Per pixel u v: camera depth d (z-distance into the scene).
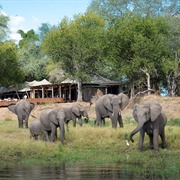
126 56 49.06
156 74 52.00
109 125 29.88
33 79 75.62
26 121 31.31
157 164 16.92
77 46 54.25
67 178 14.02
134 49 46.53
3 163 17.64
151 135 20.33
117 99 27.02
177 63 52.16
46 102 54.16
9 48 60.78
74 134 23.56
